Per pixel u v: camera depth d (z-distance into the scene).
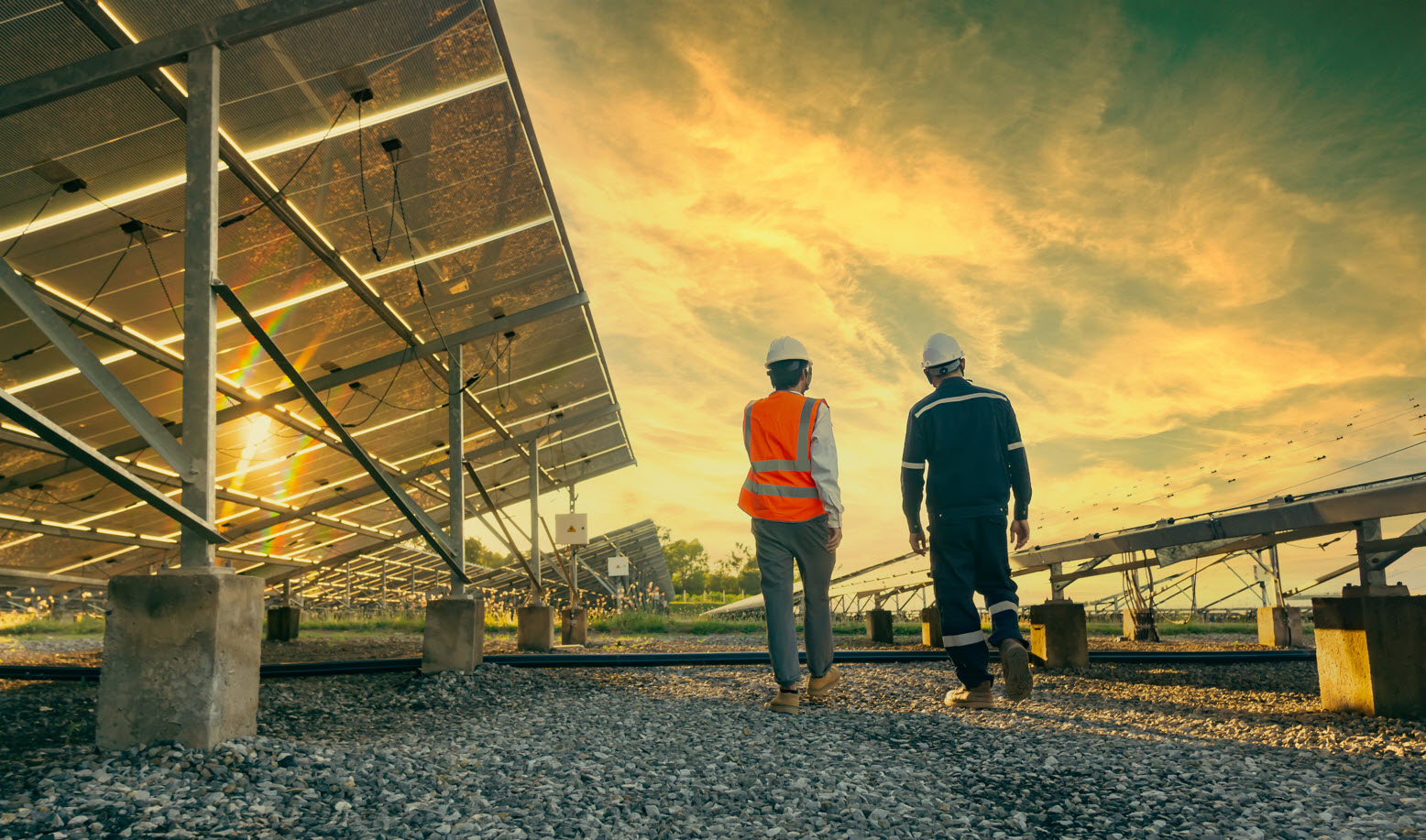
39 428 3.02
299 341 9.02
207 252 4.03
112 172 5.74
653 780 3.16
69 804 2.79
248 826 2.63
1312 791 2.91
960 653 4.82
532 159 7.31
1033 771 3.26
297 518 14.86
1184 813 2.69
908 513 4.95
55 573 13.70
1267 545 8.32
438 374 10.77
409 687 6.38
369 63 5.56
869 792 2.96
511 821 2.65
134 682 3.58
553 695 5.88
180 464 3.81
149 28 4.85
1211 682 6.22
